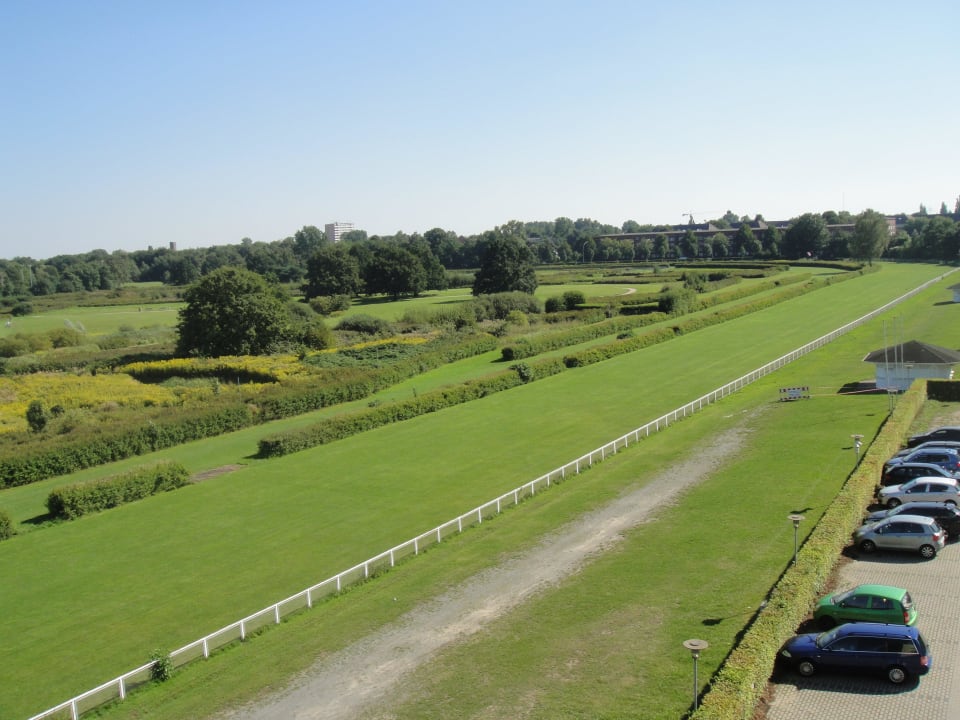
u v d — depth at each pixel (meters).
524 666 23.34
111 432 53.88
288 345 93.38
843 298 122.19
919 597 25.17
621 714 20.17
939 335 78.88
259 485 46.41
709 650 22.88
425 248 178.75
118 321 135.12
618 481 41.97
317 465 50.03
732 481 39.59
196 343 90.62
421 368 82.69
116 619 29.89
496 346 95.19
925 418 48.31
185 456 54.25
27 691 25.02
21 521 41.78
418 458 50.47
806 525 32.22
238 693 23.47
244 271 94.06
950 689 20.19
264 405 64.56
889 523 28.86
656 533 33.50
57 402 65.69
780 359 73.56
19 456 48.62
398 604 28.89
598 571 30.03
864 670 20.81
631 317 105.69
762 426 50.72
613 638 24.47
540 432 55.56
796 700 20.22
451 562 32.59
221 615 29.66
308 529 38.66
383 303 156.12
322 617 28.38
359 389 72.00
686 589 27.48
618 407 62.16
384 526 38.44
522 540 34.47
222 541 37.62
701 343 90.75
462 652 24.69
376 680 23.52
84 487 42.56
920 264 187.12
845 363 70.88
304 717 21.89
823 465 40.16
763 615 22.19
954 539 29.95
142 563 35.34
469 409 64.50
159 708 22.98
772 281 144.38
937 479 32.94
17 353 96.69
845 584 26.44
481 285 147.88
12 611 31.00
